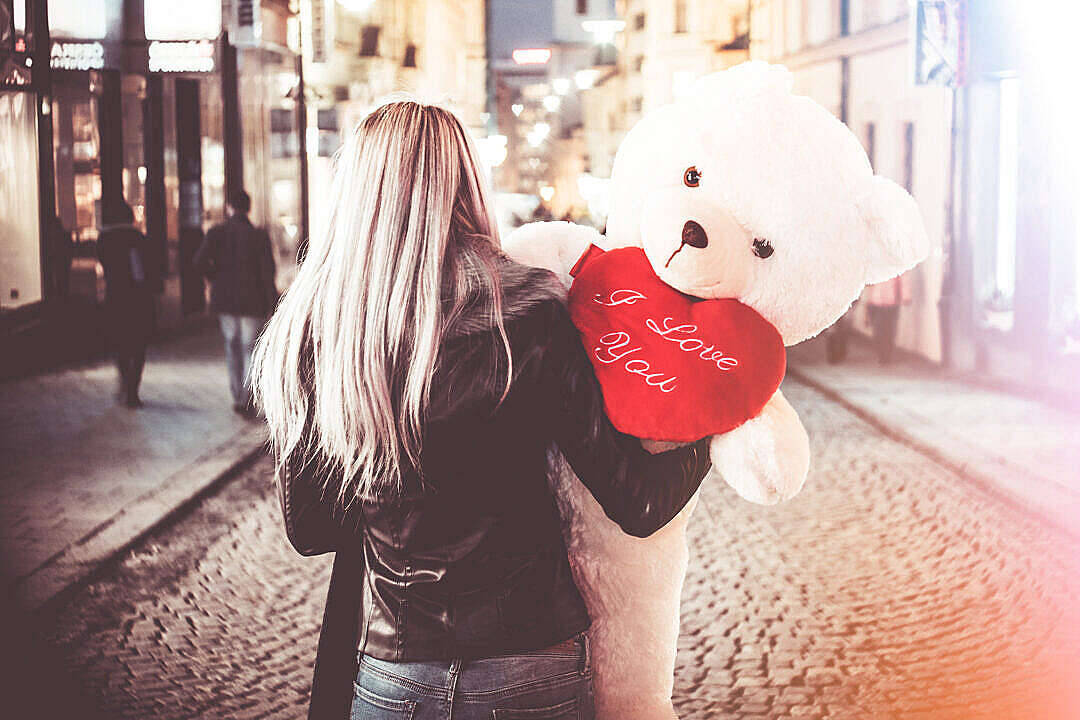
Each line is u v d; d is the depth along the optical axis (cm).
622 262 190
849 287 187
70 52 1161
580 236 214
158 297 1420
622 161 201
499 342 165
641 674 193
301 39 1741
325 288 177
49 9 1119
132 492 759
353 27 2116
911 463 862
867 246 186
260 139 1606
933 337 1370
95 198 1198
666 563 193
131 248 1054
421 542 169
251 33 1498
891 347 1399
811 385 1265
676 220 177
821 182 183
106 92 1239
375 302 168
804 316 187
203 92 1510
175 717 423
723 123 186
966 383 1236
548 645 170
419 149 171
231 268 1027
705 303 182
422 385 165
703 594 564
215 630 520
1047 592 561
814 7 1881
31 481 784
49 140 1105
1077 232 1084
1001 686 446
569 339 169
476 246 173
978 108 1254
